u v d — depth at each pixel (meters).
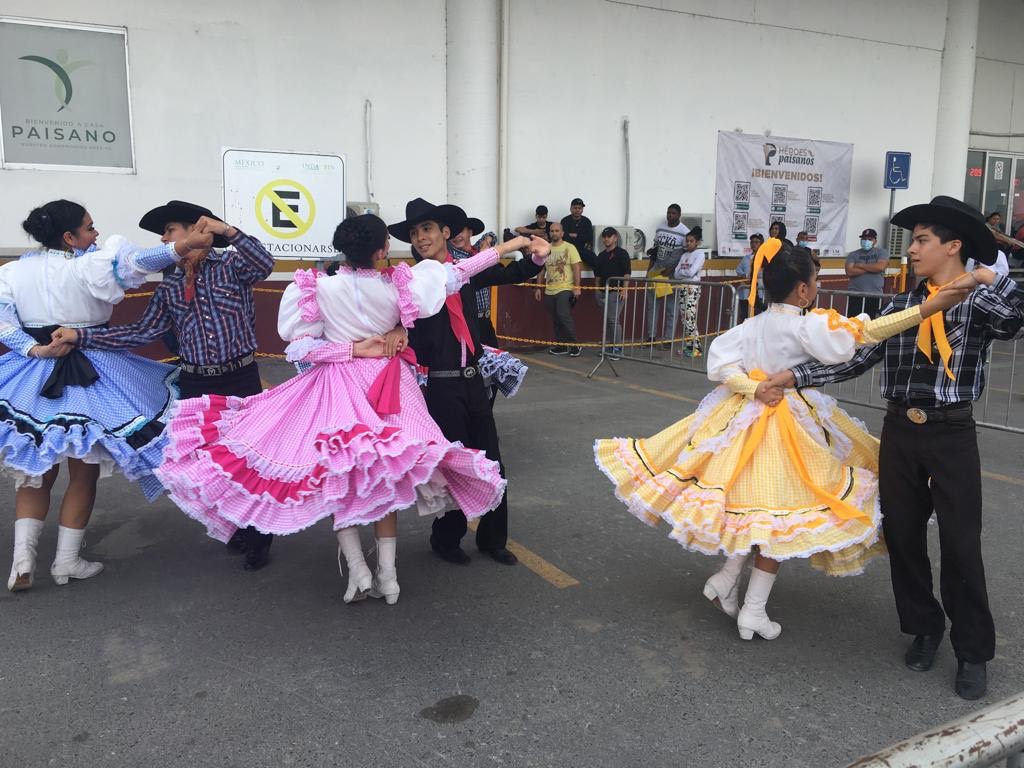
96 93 8.55
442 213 3.56
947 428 2.91
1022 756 1.37
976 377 2.88
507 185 10.45
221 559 4.18
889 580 4.02
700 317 11.97
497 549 4.18
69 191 8.58
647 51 11.05
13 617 3.52
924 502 3.06
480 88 9.95
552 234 10.38
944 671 3.19
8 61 8.20
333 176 8.02
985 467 5.91
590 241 10.73
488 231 10.32
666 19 11.09
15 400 3.52
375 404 3.23
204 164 9.06
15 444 3.43
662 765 2.62
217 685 3.04
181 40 8.78
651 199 11.45
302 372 3.55
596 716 2.88
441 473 3.43
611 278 9.59
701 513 3.07
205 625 3.49
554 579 3.99
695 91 11.47
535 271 3.92
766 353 3.18
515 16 10.16
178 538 4.45
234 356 3.86
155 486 3.80
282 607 3.66
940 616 3.18
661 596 3.83
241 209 7.77
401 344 3.41
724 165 11.87
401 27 9.68
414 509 4.95
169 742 2.70
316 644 3.34
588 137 10.88
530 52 10.34
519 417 7.24
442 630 3.47
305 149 9.45
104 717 2.83
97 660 3.19
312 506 3.11
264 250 3.84
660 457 3.31
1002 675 3.16
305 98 9.37
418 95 9.89
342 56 9.46
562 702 2.96
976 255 2.87
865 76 12.75
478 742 2.73
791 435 3.10
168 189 8.96
